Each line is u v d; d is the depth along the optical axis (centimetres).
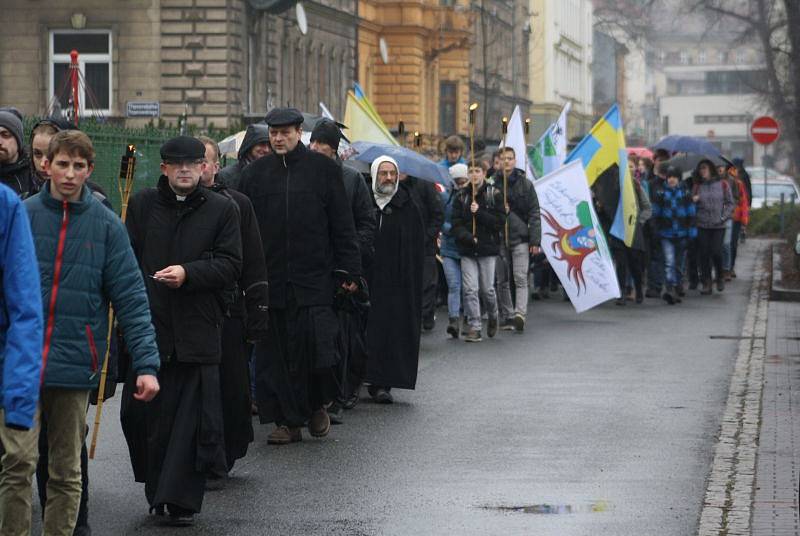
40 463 1269
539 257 3562
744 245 5928
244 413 1412
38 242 1126
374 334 1939
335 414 1802
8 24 5716
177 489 1284
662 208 3506
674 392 2044
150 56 5638
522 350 2533
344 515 1332
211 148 1555
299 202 1622
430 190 2683
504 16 11894
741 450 1612
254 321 1410
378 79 8462
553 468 1535
